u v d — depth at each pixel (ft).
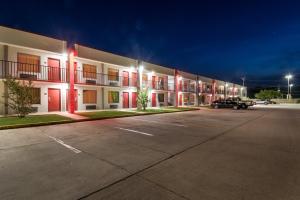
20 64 52.54
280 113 78.13
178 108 94.43
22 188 12.43
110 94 78.33
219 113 74.49
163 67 106.11
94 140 25.79
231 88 210.18
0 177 14.02
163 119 50.96
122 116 53.98
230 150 22.06
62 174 14.70
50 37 56.44
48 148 21.59
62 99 61.26
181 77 121.19
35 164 16.69
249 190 12.59
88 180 13.74
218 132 33.37
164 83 110.63
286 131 35.06
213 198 11.53
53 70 59.06
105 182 13.46
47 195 11.60
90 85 67.21
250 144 25.00
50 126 36.42
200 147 23.22
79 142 24.56
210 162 17.90
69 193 11.88
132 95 88.38
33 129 33.09
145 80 97.71
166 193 12.06
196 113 73.05
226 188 12.82
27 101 43.83
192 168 16.35
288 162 18.10
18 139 25.61
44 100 57.36
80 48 63.77
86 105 69.51
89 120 45.14
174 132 32.60
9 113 49.57
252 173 15.39
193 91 134.10
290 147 23.63
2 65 49.06
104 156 19.16
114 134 29.94
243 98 216.74
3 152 19.92
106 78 76.18
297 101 211.61
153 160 18.25
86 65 69.72
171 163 17.52
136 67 86.79
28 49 53.93
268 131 34.94
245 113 76.18
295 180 14.17
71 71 59.00
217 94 173.58
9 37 48.55
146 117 55.06
